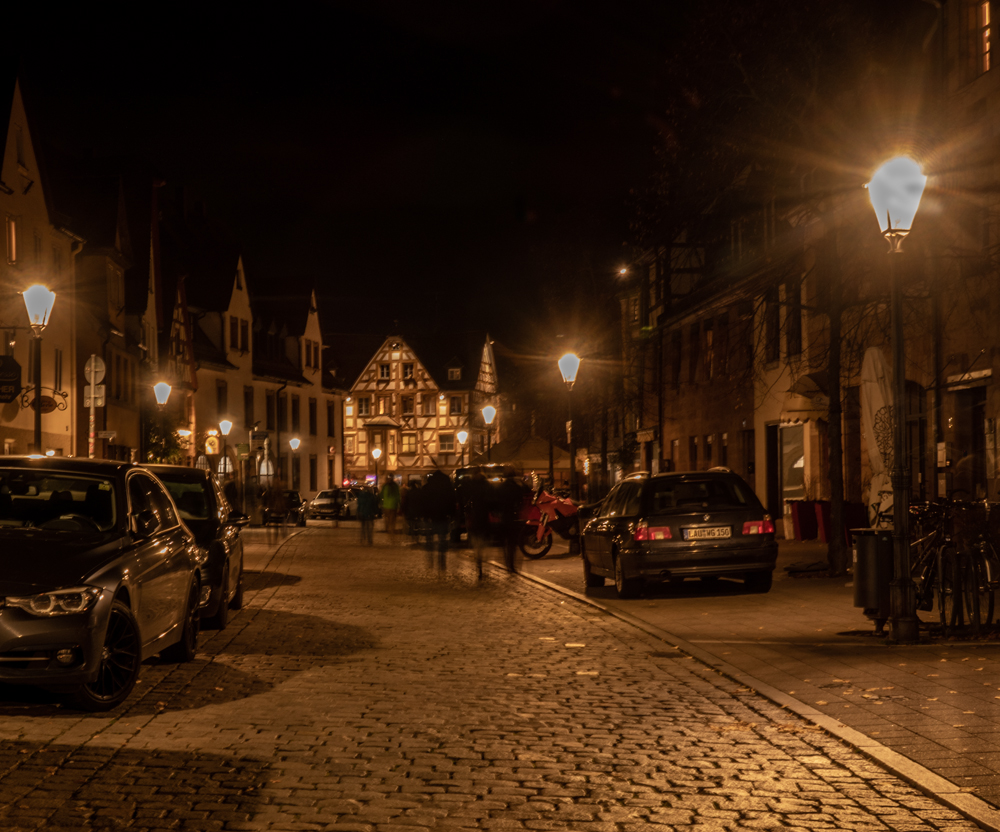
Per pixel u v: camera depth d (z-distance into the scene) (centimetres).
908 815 584
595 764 691
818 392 2684
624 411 4966
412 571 2384
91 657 822
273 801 606
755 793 627
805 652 1122
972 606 1185
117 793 618
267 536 3991
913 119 1911
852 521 2500
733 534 1683
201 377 6338
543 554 2848
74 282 4134
